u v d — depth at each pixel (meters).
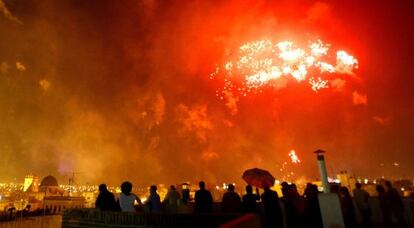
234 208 12.11
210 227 8.59
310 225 12.69
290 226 12.66
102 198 10.95
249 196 12.16
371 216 15.86
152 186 12.41
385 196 13.58
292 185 13.20
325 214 11.12
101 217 10.12
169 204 15.33
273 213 10.55
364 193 14.09
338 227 10.91
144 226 9.34
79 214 10.62
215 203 15.75
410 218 14.53
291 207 12.76
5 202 51.50
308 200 12.55
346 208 12.89
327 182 11.55
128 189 10.37
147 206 12.07
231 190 12.44
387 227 13.45
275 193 10.81
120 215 9.73
